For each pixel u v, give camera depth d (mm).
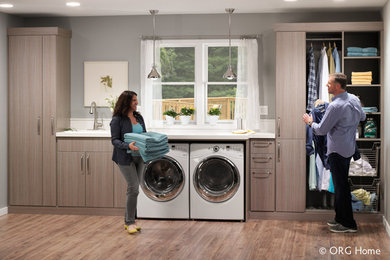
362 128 5395
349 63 5617
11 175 5715
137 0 5023
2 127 5617
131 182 4703
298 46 5238
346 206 4730
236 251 4113
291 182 5309
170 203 5293
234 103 5898
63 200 5621
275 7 5367
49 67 5613
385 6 5047
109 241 4438
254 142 5336
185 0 5016
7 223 5180
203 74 5887
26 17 5992
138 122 4844
